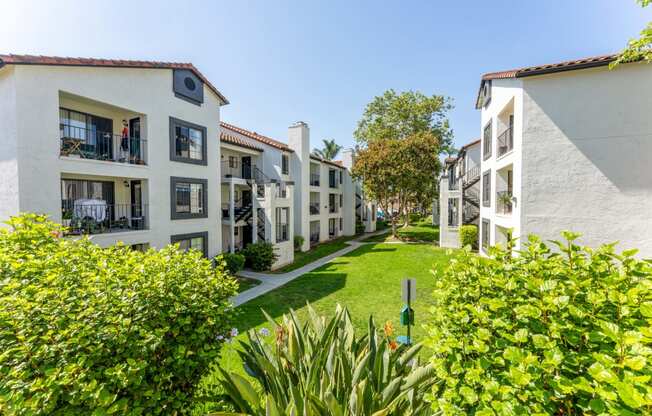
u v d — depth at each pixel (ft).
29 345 8.20
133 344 9.53
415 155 76.18
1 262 12.10
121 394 9.31
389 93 104.01
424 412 9.39
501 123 44.39
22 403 7.65
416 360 12.76
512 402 5.76
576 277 8.05
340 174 104.42
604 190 31.22
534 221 33.58
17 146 28.02
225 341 13.79
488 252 9.83
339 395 9.86
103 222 38.68
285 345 13.25
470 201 70.38
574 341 6.37
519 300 7.47
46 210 29.91
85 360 8.57
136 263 12.75
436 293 9.71
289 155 75.10
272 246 55.26
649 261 7.92
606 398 4.95
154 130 40.98
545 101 32.96
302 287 41.19
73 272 11.47
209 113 50.16
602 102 31.09
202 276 13.74
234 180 57.31
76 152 34.96
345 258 61.57
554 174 32.78
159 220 41.52
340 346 11.40
